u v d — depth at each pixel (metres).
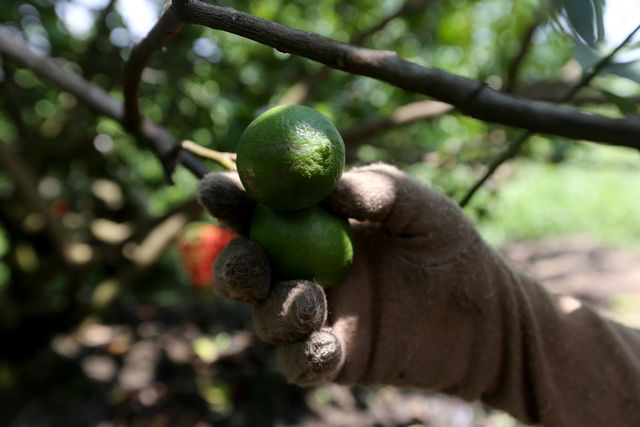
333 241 0.96
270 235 0.94
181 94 2.62
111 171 3.81
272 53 2.87
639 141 0.80
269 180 0.86
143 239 3.32
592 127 0.82
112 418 2.78
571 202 8.60
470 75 3.48
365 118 2.99
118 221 4.05
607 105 2.39
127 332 3.35
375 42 3.33
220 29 0.81
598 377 1.20
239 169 0.89
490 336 1.13
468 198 1.30
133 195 4.01
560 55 2.78
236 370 3.06
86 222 3.52
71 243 3.07
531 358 1.16
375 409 3.03
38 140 3.25
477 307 1.11
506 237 6.64
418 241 1.07
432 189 1.08
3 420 2.73
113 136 3.25
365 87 3.22
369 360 1.12
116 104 1.63
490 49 3.38
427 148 3.52
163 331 3.36
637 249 6.96
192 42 2.66
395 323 1.10
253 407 2.86
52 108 3.65
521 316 1.16
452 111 2.43
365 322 1.10
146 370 3.04
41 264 3.16
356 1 3.29
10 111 3.11
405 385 1.16
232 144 2.45
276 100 2.84
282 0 2.97
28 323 3.22
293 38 0.83
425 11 3.16
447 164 2.98
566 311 1.25
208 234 3.05
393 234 1.08
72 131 3.26
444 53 3.65
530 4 1.82
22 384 2.95
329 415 2.91
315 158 0.86
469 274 1.09
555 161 2.65
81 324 3.22
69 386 2.93
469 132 3.53
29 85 3.20
